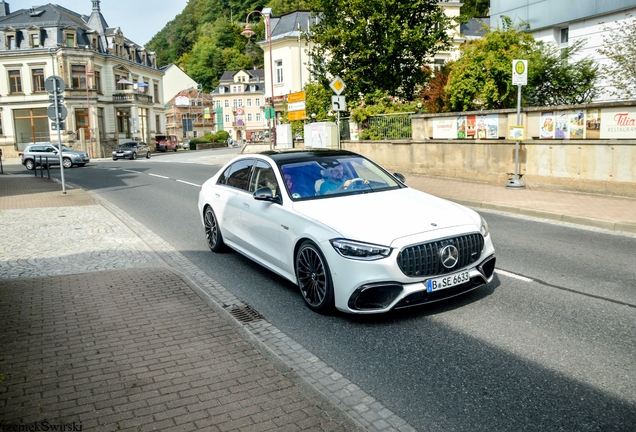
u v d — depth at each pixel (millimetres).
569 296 5406
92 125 53469
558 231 8828
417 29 22141
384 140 19312
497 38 18672
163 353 4105
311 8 24062
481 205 11633
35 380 3695
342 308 4766
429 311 5094
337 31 22703
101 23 59094
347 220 4965
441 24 23188
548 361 3945
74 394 3482
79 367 3891
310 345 4418
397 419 3229
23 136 55656
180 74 101438
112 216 11695
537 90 18594
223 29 121062
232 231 7094
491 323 4730
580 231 8773
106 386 3582
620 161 11273
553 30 21703
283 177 6000
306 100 26141
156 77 68438
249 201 6512
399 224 4848
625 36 16344
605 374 3713
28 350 4223
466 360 4016
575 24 20578
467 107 19141
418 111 20062
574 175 12297
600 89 17844
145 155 47094
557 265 6645
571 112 12273
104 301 5438
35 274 6742
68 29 53469
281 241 5660
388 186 6105
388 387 3643
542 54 18547
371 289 4570
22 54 53438
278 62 46906
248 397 3373
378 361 4059
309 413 3160
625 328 4520
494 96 18266
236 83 102250
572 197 11656
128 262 7305
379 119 20062
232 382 3588
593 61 17969
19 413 3258
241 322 5016
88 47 53219
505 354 4090
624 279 5953
